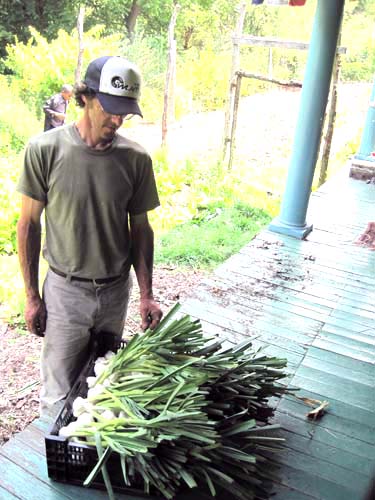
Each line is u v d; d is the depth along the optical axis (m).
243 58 17.44
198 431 1.76
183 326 2.12
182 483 1.93
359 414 2.52
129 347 2.03
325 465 2.18
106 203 1.94
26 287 2.09
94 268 2.04
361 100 14.56
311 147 4.52
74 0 15.48
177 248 5.15
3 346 3.77
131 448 1.72
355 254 4.52
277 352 3.00
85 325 2.12
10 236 5.48
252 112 12.95
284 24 20.64
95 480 1.93
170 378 1.92
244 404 2.10
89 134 1.85
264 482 2.00
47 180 1.91
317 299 3.69
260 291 3.73
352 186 6.45
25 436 2.19
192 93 14.19
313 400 2.54
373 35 19.83
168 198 6.76
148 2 17.31
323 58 4.16
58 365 2.20
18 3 14.66
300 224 4.83
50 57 10.59
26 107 10.24
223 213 6.38
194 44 19.66
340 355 3.02
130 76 1.73
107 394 1.93
